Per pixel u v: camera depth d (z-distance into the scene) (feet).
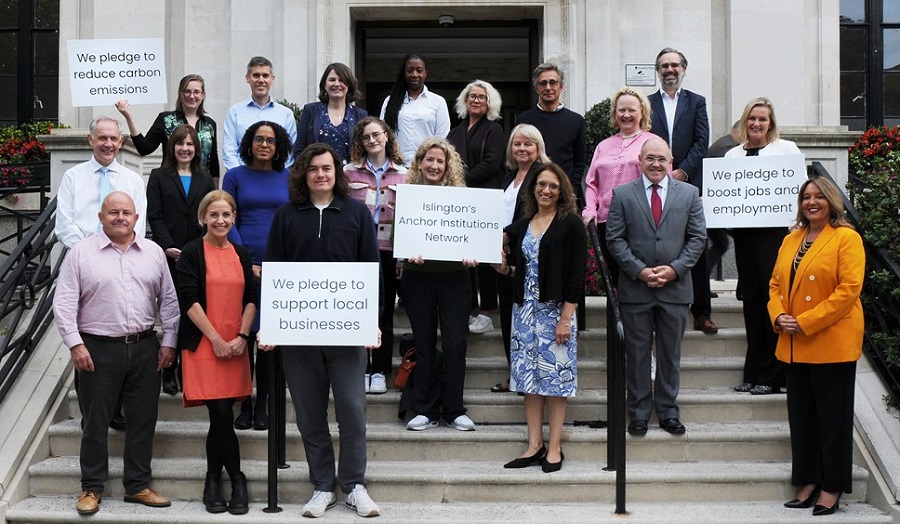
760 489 18.38
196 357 17.57
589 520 17.11
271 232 17.85
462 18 33.06
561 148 22.35
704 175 20.70
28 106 34.55
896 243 20.08
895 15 33.88
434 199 18.85
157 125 22.17
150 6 32.27
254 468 18.78
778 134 21.65
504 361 21.99
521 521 17.04
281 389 18.61
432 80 43.88
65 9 33.01
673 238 19.49
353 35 32.71
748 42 31.81
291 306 16.97
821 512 17.46
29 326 21.24
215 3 32.35
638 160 21.02
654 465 19.08
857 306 17.65
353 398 17.48
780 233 20.47
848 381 17.52
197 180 20.54
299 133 22.57
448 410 19.86
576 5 31.63
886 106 33.81
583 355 22.49
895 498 17.63
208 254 17.88
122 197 17.84
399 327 23.66
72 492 18.69
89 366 17.39
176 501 18.38
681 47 31.99
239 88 31.76
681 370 21.61
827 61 32.35
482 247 18.92
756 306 20.85
